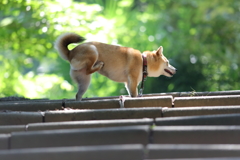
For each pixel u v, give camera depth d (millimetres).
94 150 7539
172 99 11844
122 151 7449
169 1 31297
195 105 11641
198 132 8172
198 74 26781
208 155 7336
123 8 29578
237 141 8070
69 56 13594
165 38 28469
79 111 10469
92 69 13398
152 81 26734
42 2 20156
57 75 26625
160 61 15203
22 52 21984
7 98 15078
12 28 20359
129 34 26516
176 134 8211
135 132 8250
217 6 29938
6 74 23562
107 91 26625
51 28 19797
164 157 7398
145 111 10320
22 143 8469
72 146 8383
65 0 20531
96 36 19844
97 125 9203
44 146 8438
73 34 13570
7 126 9289
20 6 20031
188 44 28406
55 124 9266
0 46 21875
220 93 13492
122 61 14125
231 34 28984
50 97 27578
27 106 12070
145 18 29656
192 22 30266
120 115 10359
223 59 27547
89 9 20641
